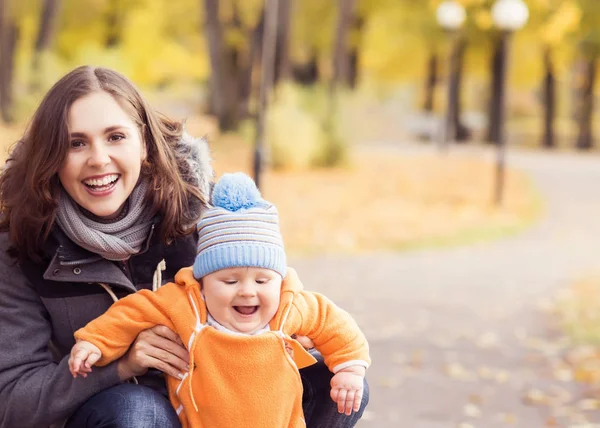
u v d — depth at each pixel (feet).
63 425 11.21
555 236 61.11
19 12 113.09
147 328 10.80
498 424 22.49
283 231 54.34
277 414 10.69
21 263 11.02
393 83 217.56
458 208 70.69
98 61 96.07
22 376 10.86
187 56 161.48
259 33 114.01
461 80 173.27
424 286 41.24
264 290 10.88
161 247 11.46
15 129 84.33
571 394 25.30
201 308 10.89
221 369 10.68
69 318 11.21
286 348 11.00
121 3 138.10
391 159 105.60
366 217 62.34
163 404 10.68
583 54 158.81
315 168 87.04
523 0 137.90
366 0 145.48
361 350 11.33
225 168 77.61
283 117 84.99
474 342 31.17
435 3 123.03
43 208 10.62
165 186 11.12
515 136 194.80
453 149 134.31
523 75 175.94
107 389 10.74
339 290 39.52
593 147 179.63
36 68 97.50
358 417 12.00
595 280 44.24
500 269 46.75
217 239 10.86
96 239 10.69
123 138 10.74
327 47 151.74
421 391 25.22
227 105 109.91
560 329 33.53
